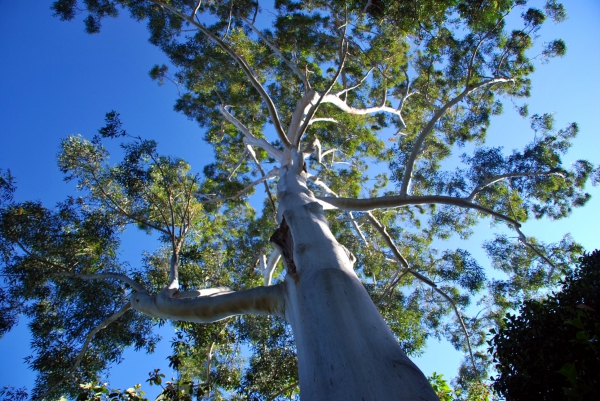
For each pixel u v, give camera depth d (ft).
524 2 32.30
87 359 23.67
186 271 26.99
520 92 39.68
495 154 33.94
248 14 40.32
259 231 36.88
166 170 25.95
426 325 34.27
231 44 36.17
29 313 23.99
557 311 14.49
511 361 14.98
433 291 34.78
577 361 12.66
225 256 34.30
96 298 23.98
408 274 34.32
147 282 25.88
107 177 25.88
